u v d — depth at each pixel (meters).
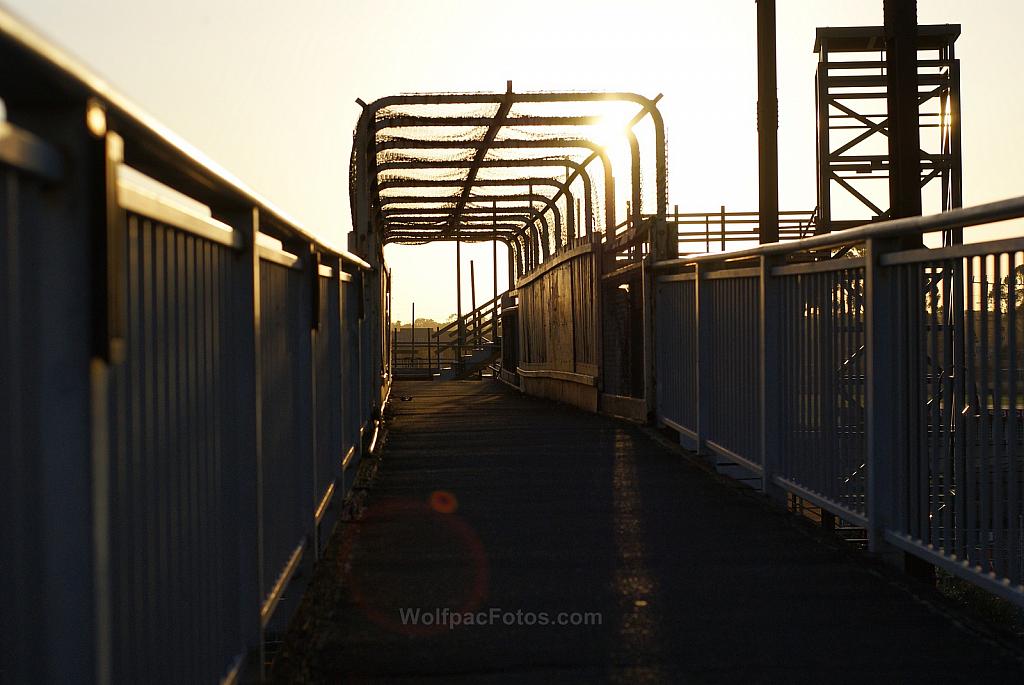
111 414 2.12
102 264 1.75
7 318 1.52
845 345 6.11
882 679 3.73
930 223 4.45
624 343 14.89
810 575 5.32
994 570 4.22
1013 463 4.03
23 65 1.43
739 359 8.55
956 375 4.52
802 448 6.93
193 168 2.47
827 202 21.59
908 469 5.23
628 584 5.16
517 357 25.58
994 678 3.74
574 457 10.25
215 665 3.08
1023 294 4.01
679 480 8.66
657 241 13.13
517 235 28.73
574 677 3.78
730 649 4.09
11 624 1.55
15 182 1.54
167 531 2.54
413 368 39.31
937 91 21.44
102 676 1.77
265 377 4.07
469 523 6.79
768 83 14.17
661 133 14.12
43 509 1.65
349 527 6.66
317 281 5.36
